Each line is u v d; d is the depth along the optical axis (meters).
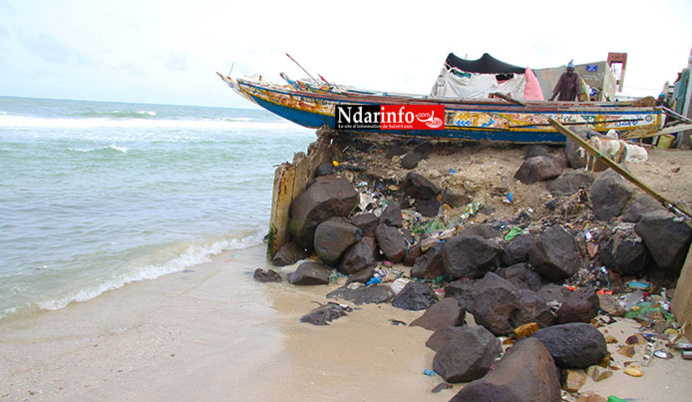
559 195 8.58
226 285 8.02
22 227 10.44
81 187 14.69
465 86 12.43
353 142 11.80
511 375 3.97
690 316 5.30
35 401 4.61
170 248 9.61
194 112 80.88
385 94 12.68
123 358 5.48
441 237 8.58
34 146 22.14
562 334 4.89
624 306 6.21
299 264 9.07
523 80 12.02
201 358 5.49
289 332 6.20
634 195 7.36
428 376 5.06
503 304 5.74
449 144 11.30
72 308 6.89
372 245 8.57
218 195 14.97
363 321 6.54
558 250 6.80
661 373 4.77
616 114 10.21
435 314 6.36
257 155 25.22
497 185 9.36
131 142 26.48
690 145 11.03
